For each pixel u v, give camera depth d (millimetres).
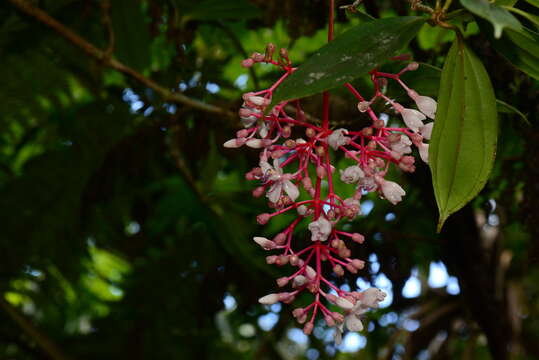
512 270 1516
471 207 1093
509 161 990
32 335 1484
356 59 643
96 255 2000
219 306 1410
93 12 1270
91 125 1340
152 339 1631
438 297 1564
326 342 1833
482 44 933
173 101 1111
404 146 676
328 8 1029
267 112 633
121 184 1370
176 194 1563
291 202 684
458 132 675
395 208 1265
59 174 1380
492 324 1141
